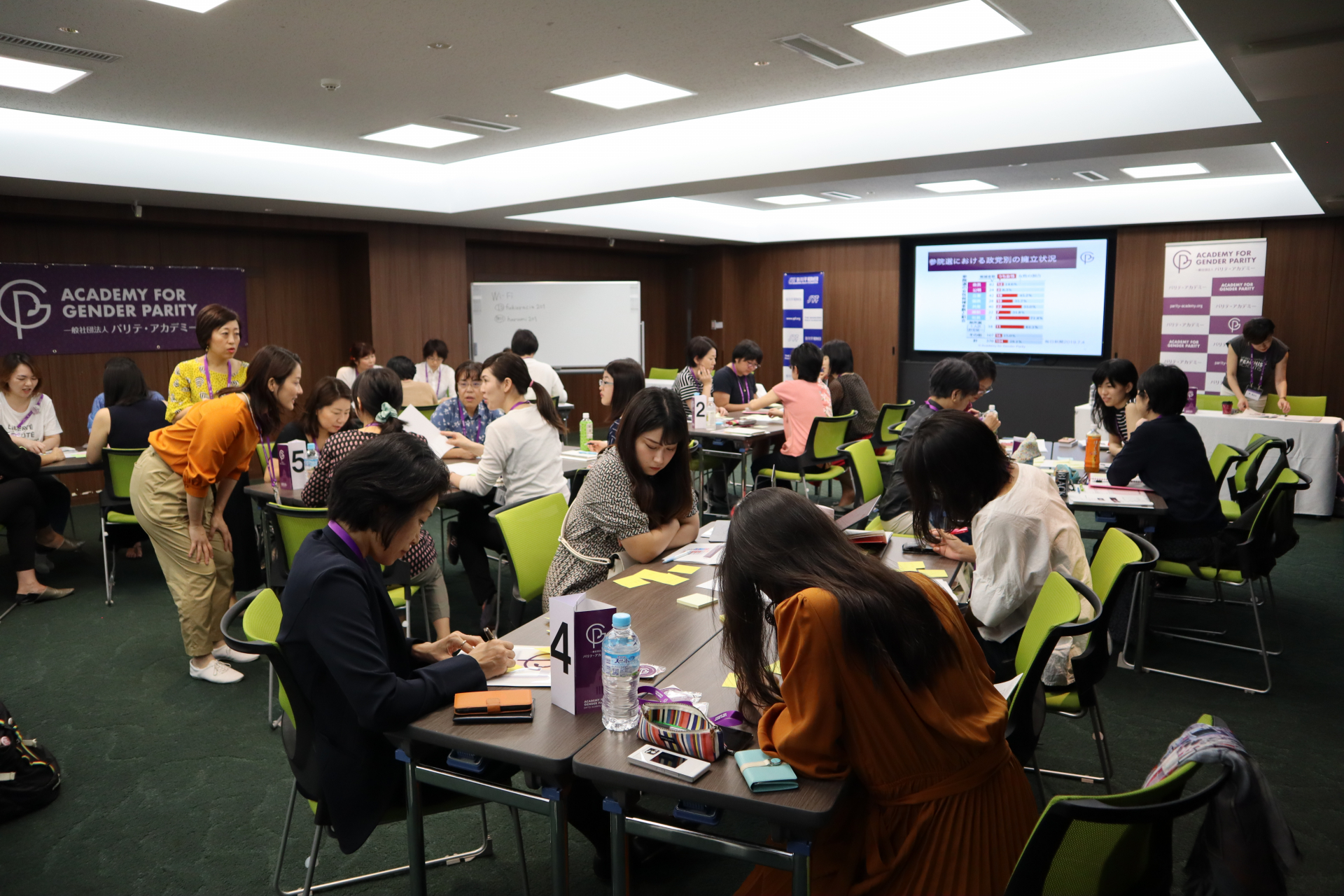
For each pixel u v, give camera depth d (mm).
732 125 5941
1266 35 3006
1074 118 4688
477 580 3971
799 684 1410
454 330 8969
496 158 7246
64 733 3107
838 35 4113
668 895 2182
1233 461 4309
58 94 4883
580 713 1707
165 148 5949
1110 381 4379
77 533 6035
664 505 2730
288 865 2338
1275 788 2682
